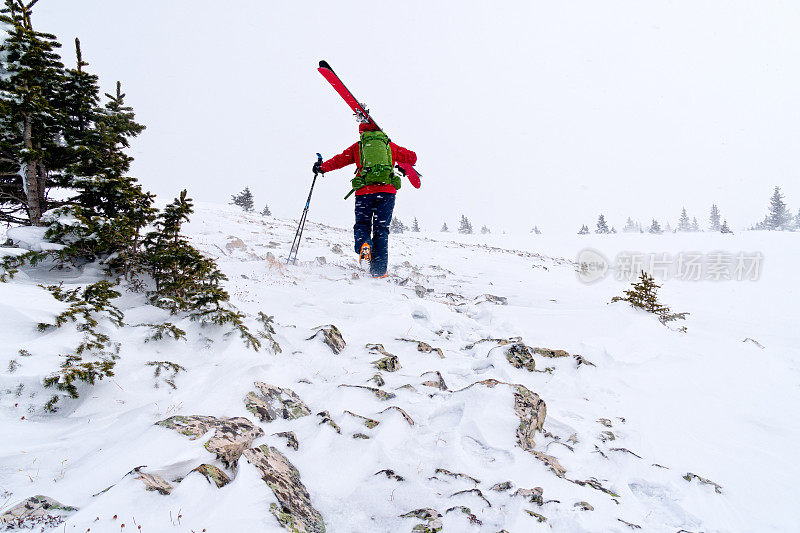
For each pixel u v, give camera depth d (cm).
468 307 880
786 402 577
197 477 228
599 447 388
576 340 688
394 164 795
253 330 466
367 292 757
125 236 521
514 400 385
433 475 291
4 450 257
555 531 246
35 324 355
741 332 1036
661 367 630
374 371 452
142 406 322
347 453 305
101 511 198
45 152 573
